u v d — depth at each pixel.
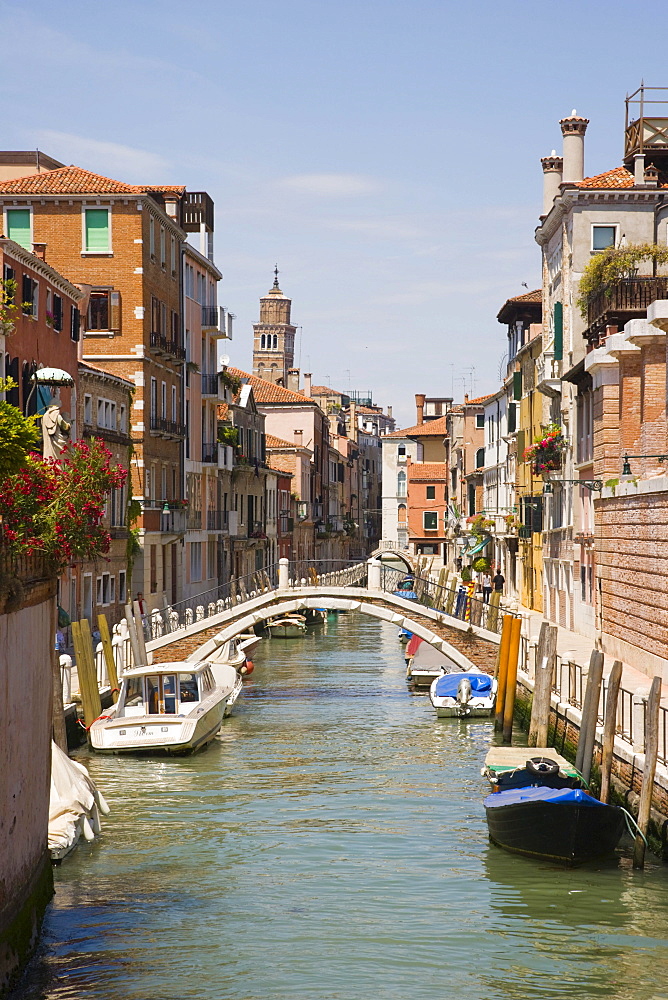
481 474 76.88
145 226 45.09
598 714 22.14
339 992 13.62
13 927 13.16
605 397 33.31
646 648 27.53
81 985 13.67
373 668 46.28
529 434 55.00
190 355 54.12
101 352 44.75
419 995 13.62
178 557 50.72
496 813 19.03
